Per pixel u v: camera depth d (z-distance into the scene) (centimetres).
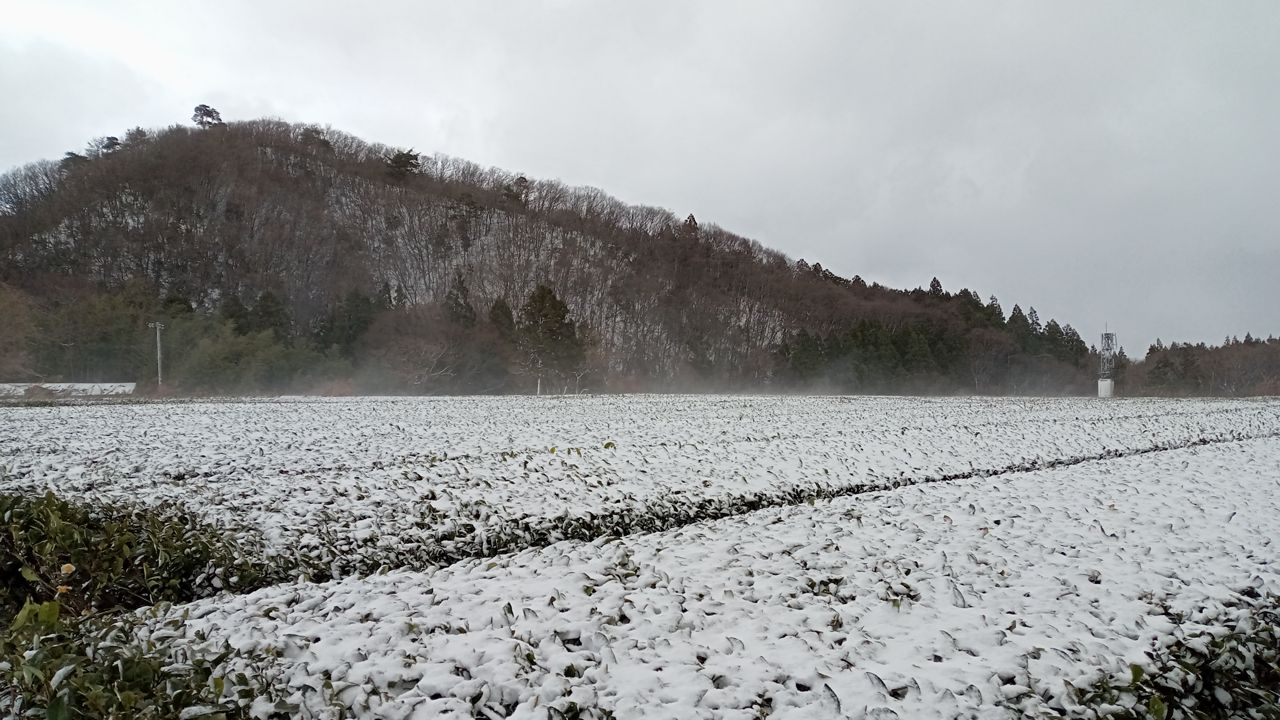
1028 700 452
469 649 485
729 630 548
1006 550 777
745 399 4172
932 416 2703
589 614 565
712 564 707
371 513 950
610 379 6338
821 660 494
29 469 1200
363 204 10044
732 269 10375
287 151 10612
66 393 3934
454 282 7850
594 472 1231
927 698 446
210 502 975
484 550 892
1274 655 557
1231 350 7919
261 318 5728
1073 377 8100
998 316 10200
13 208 8231
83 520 812
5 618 678
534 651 488
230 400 3441
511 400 3650
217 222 8262
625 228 11231
